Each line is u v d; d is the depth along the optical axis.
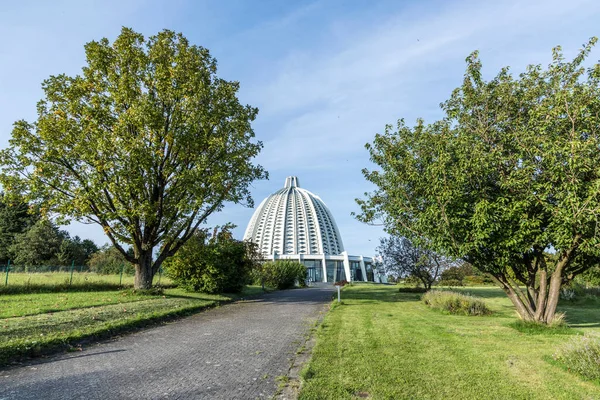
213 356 7.74
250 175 22.50
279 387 5.76
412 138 14.42
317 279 107.94
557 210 10.20
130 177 17.88
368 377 6.18
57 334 8.86
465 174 11.46
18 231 53.09
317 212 176.12
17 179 17.83
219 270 22.70
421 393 5.51
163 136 19.12
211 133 20.83
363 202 16.95
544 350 8.44
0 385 5.80
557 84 11.70
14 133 17.59
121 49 19.62
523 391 5.71
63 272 27.84
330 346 8.51
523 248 11.17
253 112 23.67
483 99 12.84
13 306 13.14
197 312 15.31
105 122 19.00
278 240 168.00
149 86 20.19
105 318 11.30
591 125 10.34
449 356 7.75
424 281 31.77
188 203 18.98
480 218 10.85
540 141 10.55
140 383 5.94
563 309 19.39
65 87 19.31
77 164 18.92
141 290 19.17
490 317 14.77
